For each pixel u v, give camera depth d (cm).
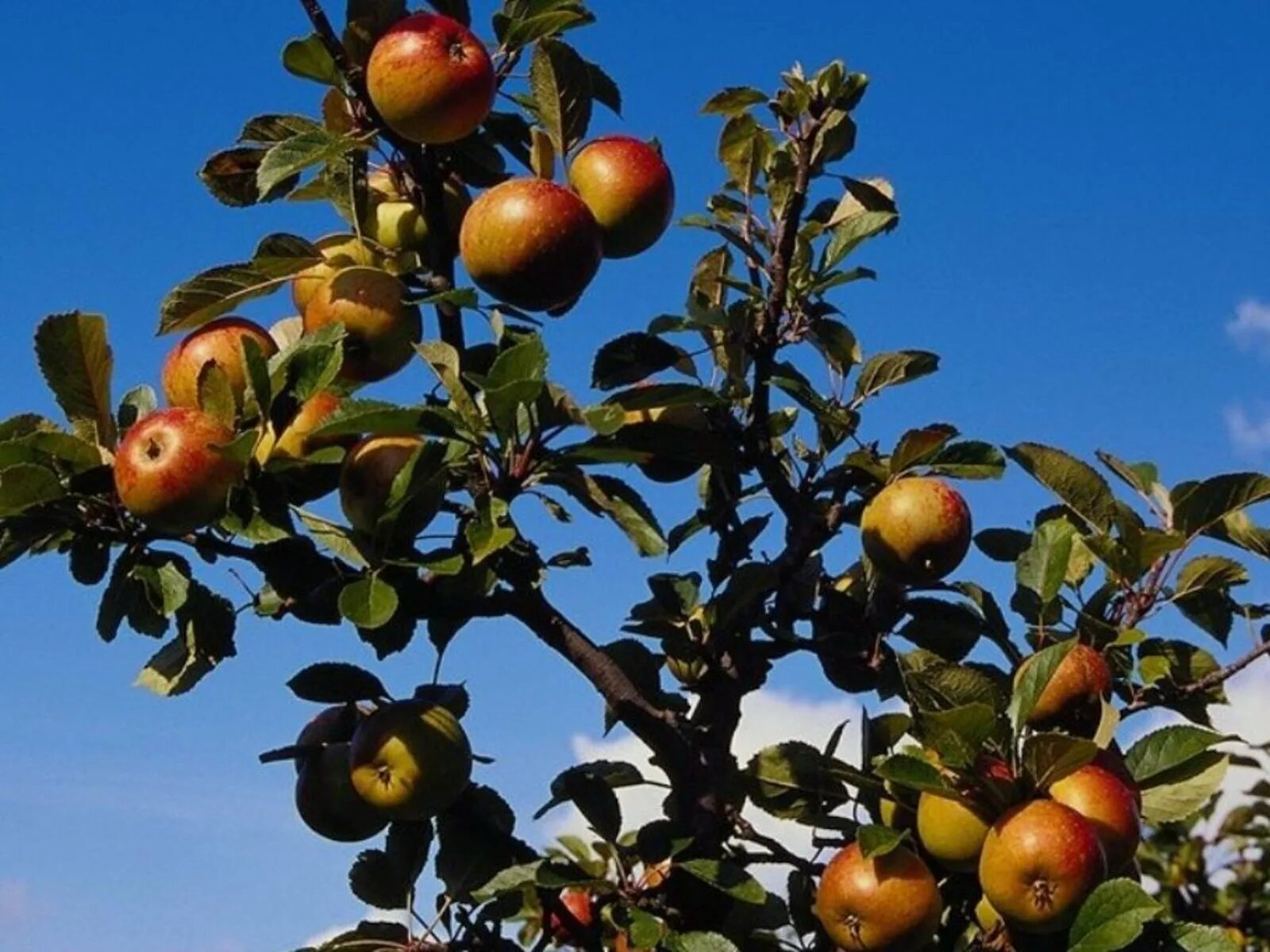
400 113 184
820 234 211
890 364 204
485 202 187
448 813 188
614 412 180
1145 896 171
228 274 187
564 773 197
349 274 187
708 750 194
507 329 186
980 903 181
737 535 206
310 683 186
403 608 183
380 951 184
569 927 188
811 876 190
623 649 200
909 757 176
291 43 186
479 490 183
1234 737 184
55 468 178
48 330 181
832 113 207
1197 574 193
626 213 192
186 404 186
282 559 181
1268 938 303
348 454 182
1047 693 188
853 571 209
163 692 184
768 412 205
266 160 183
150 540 180
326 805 187
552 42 191
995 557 204
